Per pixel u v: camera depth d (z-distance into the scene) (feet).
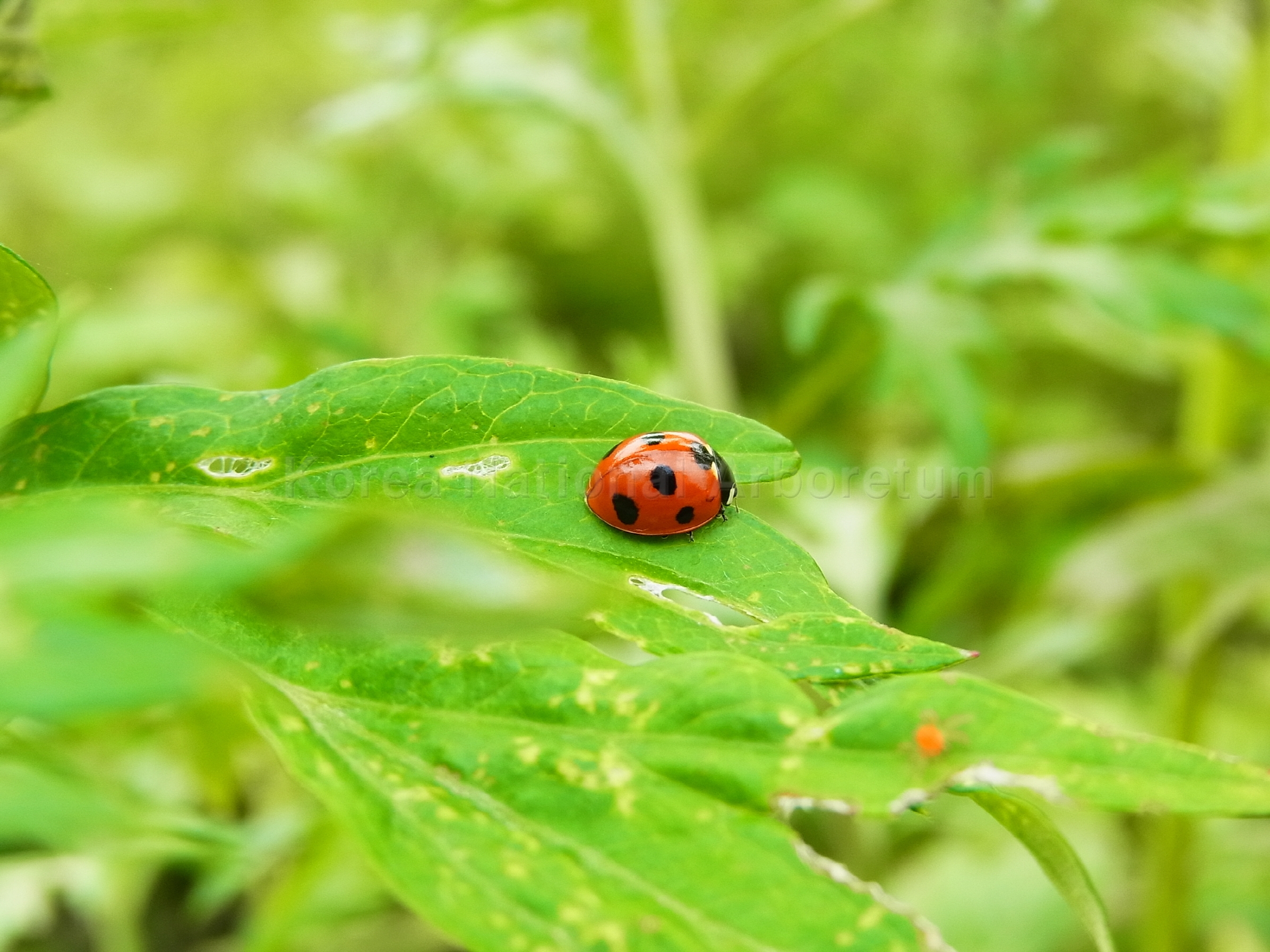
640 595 0.53
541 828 0.50
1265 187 0.92
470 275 1.59
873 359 0.99
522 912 0.49
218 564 0.47
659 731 0.51
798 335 0.87
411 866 0.50
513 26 1.12
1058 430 1.77
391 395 0.54
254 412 0.54
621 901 0.50
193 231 1.86
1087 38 1.94
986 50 1.95
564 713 0.51
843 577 1.04
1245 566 0.93
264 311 1.48
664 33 1.14
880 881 1.10
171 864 0.91
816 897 0.50
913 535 1.06
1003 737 0.50
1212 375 1.10
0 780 0.50
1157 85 1.96
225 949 1.13
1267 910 1.18
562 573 0.53
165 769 0.75
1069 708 1.37
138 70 1.76
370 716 0.51
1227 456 1.06
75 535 0.47
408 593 0.47
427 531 0.47
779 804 0.50
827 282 0.91
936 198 2.13
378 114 1.04
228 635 0.52
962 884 1.24
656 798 0.50
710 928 0.49
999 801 0.51
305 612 0.47
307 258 1.58
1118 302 0.88
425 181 1.75
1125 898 1.25
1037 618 1.19
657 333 2.13
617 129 1.07
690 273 1.05
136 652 0.46
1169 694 1.06
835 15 0.98
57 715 0.46
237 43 1.76
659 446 0.54
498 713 0.51
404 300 1.57
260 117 1.93
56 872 0.90
